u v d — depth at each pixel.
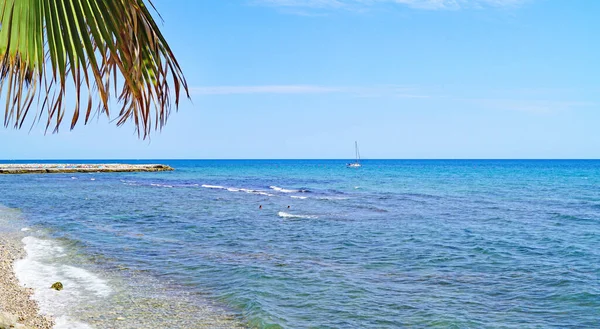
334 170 134.25
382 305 11.80
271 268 15.57
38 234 21.69
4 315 9.05
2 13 1.79
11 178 74.00
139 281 13.76
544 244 20.67
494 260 17.28
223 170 132.62
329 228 25.14
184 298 12.21
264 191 53.94
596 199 44.66
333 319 10.77
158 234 22.53
